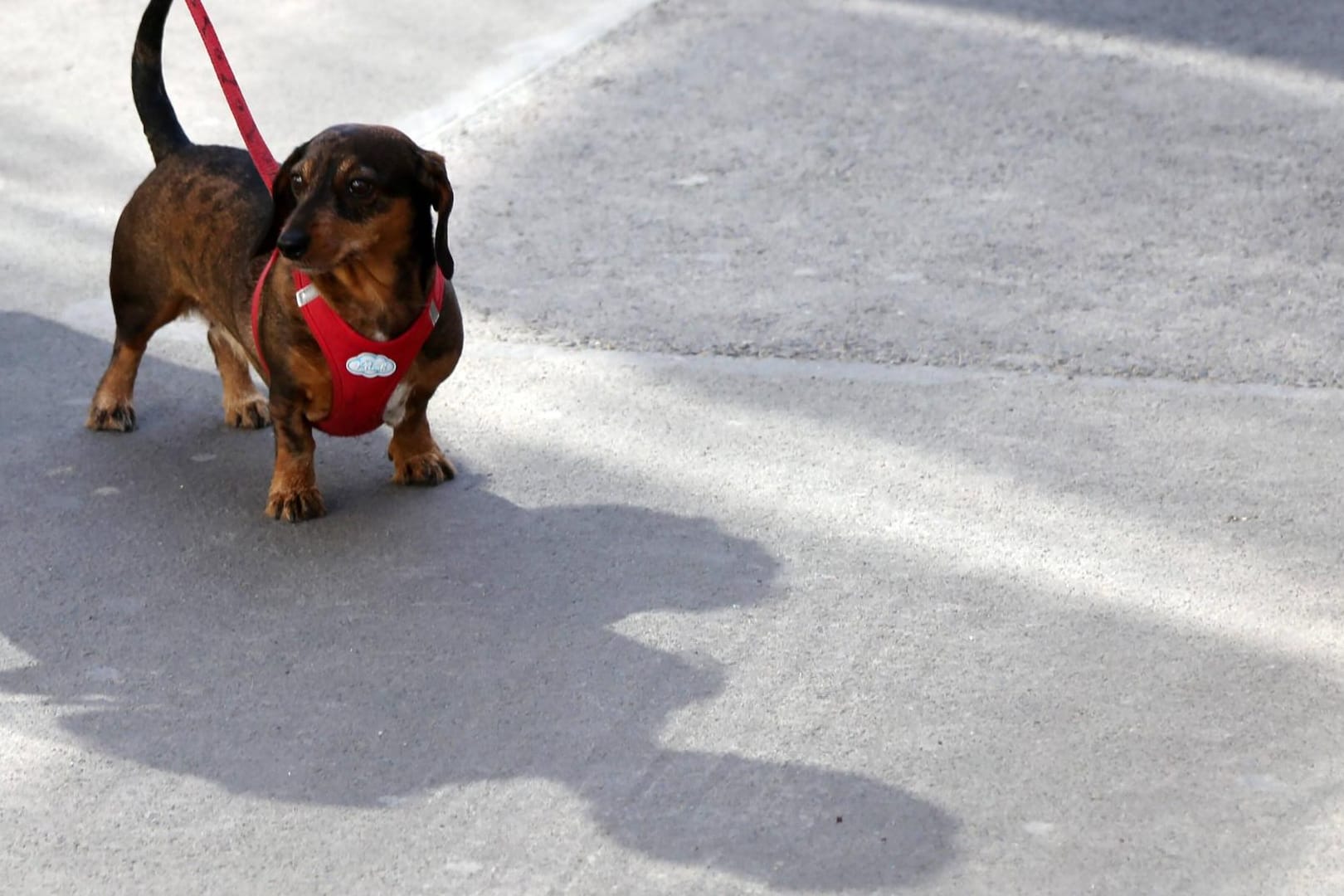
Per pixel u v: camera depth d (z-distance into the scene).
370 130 5.43
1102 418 6.80
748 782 4.66
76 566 5.82
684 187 9.31
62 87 10.87
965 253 8.45
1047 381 7.13
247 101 10.57
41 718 4.99
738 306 7.91
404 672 5.20
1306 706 4.96
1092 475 6.36
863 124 10.19
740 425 6.80
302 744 4.86
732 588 5.64
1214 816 4.50
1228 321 7.66
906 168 9.52
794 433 6.72
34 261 8.48
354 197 5.34
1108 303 7.87
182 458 6.61
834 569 5.75
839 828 4.48
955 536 5.95
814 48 11.48
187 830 4.50
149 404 7.06
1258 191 9.15
